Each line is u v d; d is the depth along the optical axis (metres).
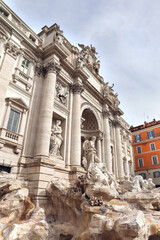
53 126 18.78
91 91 26.42
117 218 8.08
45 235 9.13
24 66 17.44
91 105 26.19
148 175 41.75
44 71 18.88
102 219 8.18
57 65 18.50
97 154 25.58
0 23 15.72
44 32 21.11
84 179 12.70
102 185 12.34
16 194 10.86
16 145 14.17
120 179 28.66
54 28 20.42
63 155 18.06
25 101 16.22
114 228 7.52
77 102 21.11
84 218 10.01
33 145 15.46
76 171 16.80
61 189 12.49
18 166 14.01
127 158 38.69
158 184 39.56
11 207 10.30
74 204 11.70
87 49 29.70
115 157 30.81
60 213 12.23
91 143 22.41
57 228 10.92
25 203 11.54
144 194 12.49
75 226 10.92
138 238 6.91
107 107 29.92
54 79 17.83
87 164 20.86
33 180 13.20
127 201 12.27
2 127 13.48
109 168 25.06
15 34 16.80
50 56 18.91
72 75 22.55
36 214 10.84
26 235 8.66
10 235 8.15
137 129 47.84
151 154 42.81
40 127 15.67
